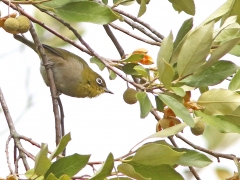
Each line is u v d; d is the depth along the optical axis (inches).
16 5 348.5
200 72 308.2
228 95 309.7
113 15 342.6
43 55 412.8
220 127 343.3
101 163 281.4
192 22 326.6
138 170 289.6
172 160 276.2
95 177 253.0
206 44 290.4
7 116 364.2
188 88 318.7
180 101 308.2
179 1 350.6
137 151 276.2
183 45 294.0
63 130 411.2
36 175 265.3
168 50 295.7
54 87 401.1
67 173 270.4
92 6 343.9
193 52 292.7
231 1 331.6
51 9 346.9
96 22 343.3
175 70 309.3
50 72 407.8
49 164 254.7
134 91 355.9
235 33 331.9
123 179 272.7
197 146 354.6
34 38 415.5
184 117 283.9
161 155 275.4
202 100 313.7
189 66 294.4
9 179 260.4
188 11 352.8
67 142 263.7
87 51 390.3
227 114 317.1
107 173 253.1
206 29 291.0
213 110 312.5
